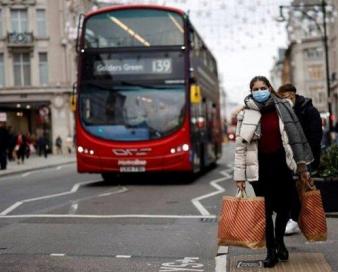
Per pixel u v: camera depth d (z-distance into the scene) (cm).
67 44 5512
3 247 841
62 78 5512
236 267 675
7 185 2016
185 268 697
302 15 4606
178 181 1939
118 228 989
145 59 1773
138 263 726
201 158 2053
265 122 655
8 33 5459
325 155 1032
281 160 656
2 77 5497
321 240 688
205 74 2261
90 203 1350
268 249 669
